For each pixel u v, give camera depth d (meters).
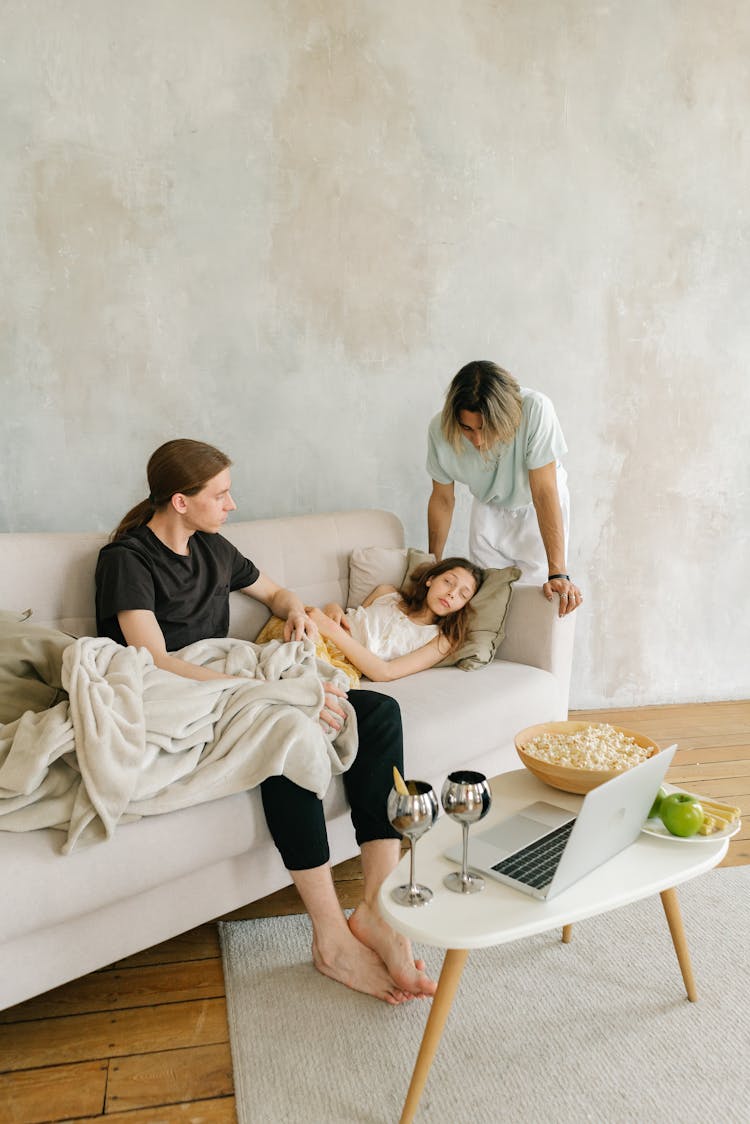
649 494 3.27
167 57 2.46
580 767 1.52
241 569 2.16
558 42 2.90
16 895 1.34
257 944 1.79
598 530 3.23
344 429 2.86
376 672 2.22
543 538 2.48
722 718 3.26
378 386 2.88
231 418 2.70
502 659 2.48
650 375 3.19
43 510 2.52
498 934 1.17
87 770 1.42
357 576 2.50
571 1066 1.44
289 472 2.81
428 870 1.35
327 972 1.66
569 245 3.02
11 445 2.46
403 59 2.74
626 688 3.38
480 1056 1.47
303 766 1.62
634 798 1.34
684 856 1.39
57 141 2.37
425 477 3.00
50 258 2.41
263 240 2.65
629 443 3.21
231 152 2.57
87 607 1.99
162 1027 1.55
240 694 1.68
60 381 2.47
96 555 2.01
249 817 1.64
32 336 2.43
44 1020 1.57
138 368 2.55
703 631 3.44
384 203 2.78
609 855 1.37
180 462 1.88
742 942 1.80
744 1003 1.61
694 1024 1.55
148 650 1.80
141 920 1.55
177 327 2.58
